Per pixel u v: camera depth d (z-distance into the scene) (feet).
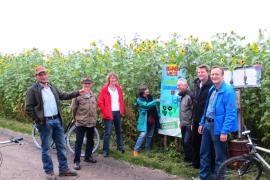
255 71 20.79
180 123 24.23
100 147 29.17
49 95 21.48
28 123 41.96
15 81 42.98
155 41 28.58
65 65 35.81
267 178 20.25
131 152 27.55
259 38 23.59
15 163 25.30
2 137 34.71
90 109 24.40
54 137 22.16
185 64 25.62
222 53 24.68
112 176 22.41
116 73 29.17
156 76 27.94
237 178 18.61
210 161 20.16
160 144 28.14
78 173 23.00
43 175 22.53
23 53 45.73
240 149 20.30
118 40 30.53
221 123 18.69
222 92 18.65
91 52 32.55
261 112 22.99
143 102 26.48
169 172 23.08
